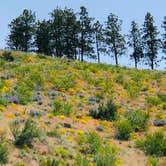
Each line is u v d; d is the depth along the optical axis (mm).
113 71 49250
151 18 123312
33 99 32469
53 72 43312
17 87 34344
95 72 47750
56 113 29609
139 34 125188
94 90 39312
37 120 26859
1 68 42250
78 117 30188
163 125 30984
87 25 127875
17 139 22047
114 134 27891
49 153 22281
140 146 26359
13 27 129125
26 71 41844
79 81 41750
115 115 31250
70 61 52812
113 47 127188
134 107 35188
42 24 129875
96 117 31094
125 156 24578
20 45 128750
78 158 21844
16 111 27891
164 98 38125
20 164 19734
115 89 40719
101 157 22250
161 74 50469
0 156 19797
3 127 23781
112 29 127562
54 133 24875
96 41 128875
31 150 22000
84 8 128250
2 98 29203
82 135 25859
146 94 39719
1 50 53969
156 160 24078
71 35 128000
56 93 35781
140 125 29984
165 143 26141
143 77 47156
